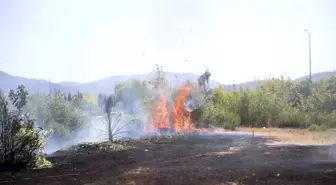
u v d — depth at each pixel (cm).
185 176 523
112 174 547
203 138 1059
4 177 533
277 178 505
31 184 487
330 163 604
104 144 906
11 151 633
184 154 747
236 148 828
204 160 656
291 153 722
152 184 482
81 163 658
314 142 983
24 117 714
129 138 1041
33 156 654
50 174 555
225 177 515
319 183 476
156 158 701
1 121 652
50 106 1056
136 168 594
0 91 718
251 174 529
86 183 489
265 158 664
